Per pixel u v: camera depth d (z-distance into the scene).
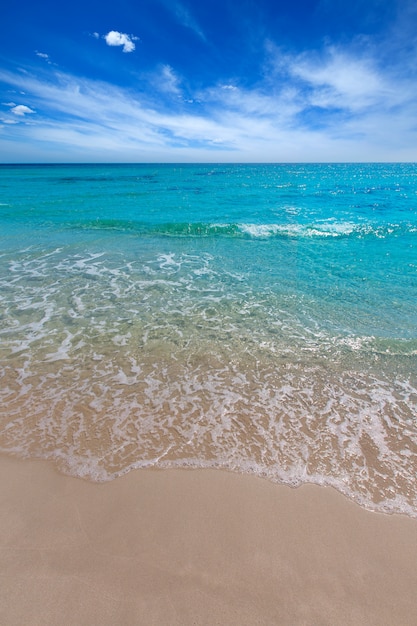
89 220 16.45
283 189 36.31
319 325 6.15
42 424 3.62
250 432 3.58
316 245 12.48
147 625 1.97
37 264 9.73
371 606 2.11
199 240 13.27
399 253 11.24
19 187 32.84
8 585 2.16
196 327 6.03
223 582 2.21
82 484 2.94
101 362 4.86
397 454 3.30
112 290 7.82
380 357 5.07
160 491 2.89
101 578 2.21
